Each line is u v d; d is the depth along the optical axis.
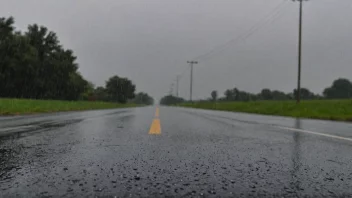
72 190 1.48
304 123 7.93
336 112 16.31
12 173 1.82
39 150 2.71
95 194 1.42
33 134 4.07
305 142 3.54
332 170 2.03
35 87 49.88
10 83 45.16
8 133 4.21
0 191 1.46
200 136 4.02
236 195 1.45
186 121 7.60
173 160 2.29
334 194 1.50
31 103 19.41
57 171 1.88
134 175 1.80
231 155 2.56
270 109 22.70
